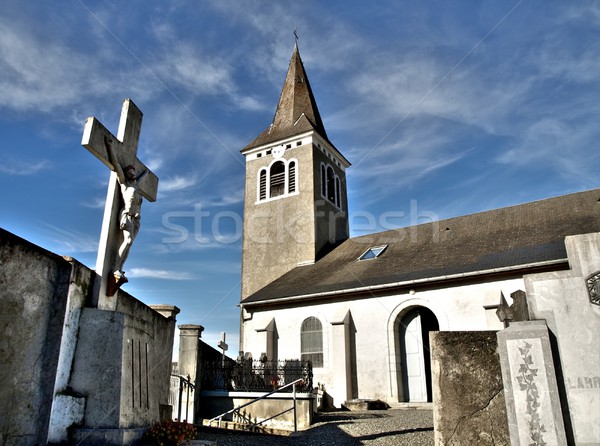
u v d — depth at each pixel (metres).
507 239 18.53
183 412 12.84
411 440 8.87
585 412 5.16
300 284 21.95
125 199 7.48
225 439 8.93
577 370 5.29
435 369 6.10
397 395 17.25
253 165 29.69
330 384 18.50
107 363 6.19
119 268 7.25
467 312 16.56
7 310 5.05
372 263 21.22
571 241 5.69
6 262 5.06
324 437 9.68
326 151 29.88
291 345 20.02
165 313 10.47
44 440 5.36
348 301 19.33
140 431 6.44
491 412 5.76
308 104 31.42
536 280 5.70
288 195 27.47
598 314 5.36
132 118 7.98
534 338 5.48
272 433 11.41
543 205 20.42
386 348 17.92
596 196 19.39
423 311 18.97
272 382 14.56
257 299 21.39
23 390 5.19
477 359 5.98
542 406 5.27
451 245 19.97
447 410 5.92
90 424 5.91
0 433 4.86
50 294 5.75
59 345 5.67
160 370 8.27
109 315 6.39
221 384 14.21
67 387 5.94
